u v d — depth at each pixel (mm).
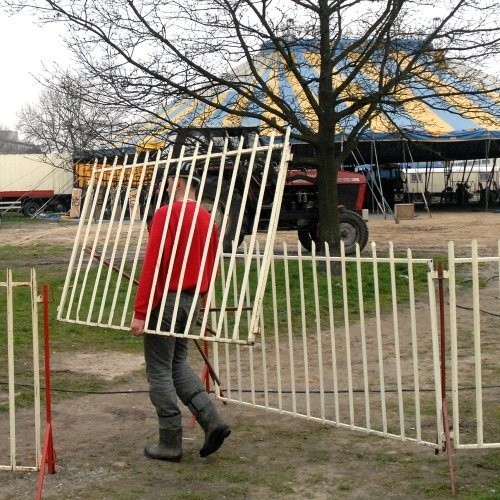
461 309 11055
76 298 12023
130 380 7746
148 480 5004
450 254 4859
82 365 8344
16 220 40000
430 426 6027
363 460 5332
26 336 9570
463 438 5664
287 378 7703
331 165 13500
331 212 13453
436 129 27391
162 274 5152
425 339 9328
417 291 12156
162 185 5395
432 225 28609
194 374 5453
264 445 5695
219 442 5320
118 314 10883
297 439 5816
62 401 6938
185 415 6516
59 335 9742
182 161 5328
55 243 24016
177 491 4820
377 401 6785
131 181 5641
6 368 8086
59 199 44781
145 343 5297
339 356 8578
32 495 4762
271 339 9367
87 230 5730
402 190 41938
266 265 4750
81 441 5812
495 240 20969
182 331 5207
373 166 39656
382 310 11086
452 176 55750
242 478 5035
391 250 5316
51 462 5094
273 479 5012
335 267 13156
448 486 4789
